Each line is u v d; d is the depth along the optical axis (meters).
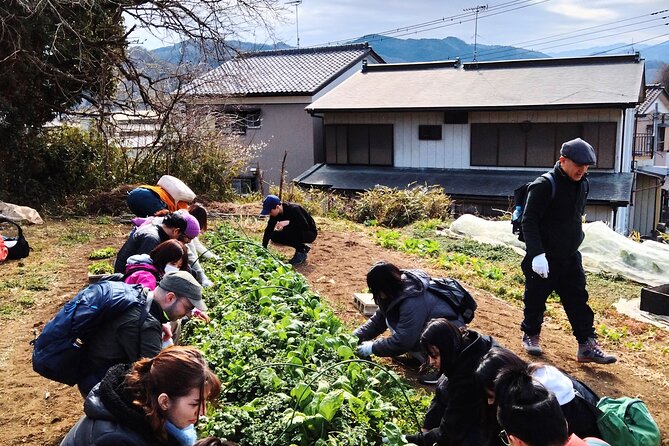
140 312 3.44
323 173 22.25
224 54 16.05
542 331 6.93
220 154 16.86
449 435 3.58
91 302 3.40
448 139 20.75
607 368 6.04
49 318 6.84
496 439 3.21
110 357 3.41
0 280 8.08
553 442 2.36
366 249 10.02
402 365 5.66
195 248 7.16
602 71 20.03
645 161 24.80
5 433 4.50
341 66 26.45
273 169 25.55
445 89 21.28
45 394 5.11
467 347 3.50
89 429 2.49
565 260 5.86
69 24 14.12
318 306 6.04
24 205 13.77
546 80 20.17
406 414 4.55
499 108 18.73
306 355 4.93
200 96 16.75
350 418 4.13
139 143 16.52
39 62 13.81
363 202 14.74
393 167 21.92
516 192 6.16
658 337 6.89
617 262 9.40
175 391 2.43
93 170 15.41
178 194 7.39
